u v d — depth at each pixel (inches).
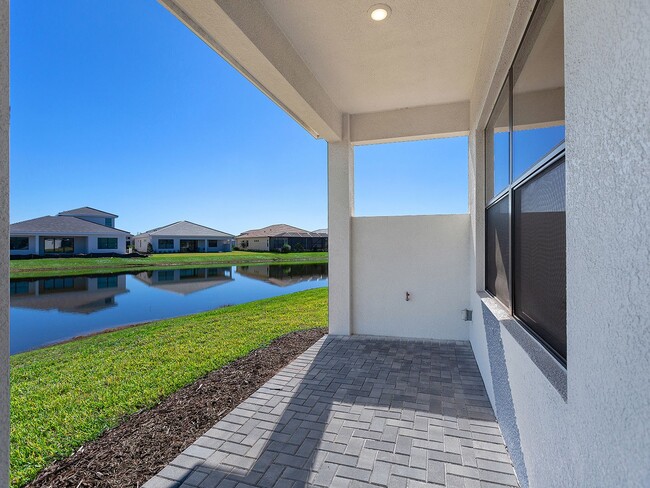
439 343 209.8
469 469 91.6
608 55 36.9
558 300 66.3
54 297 535.2
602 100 38.4
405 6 120.0
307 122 189.5
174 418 120.7
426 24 130.3
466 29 133.3
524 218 93.3
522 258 95.9
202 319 314.7
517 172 99.0
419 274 222.2
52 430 114.8
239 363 179.8
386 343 210.5
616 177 35.2
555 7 67.7
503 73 110.8
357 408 126.0
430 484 86.3
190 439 107.3
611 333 36.4
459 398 133.6
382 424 114.7
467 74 169.8
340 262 230.2
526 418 78.8
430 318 220.5
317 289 541.0
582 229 43.9
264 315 322.3
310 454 99.0
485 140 165.5
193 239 1700.3
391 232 226.8
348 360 179.3
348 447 102.1
